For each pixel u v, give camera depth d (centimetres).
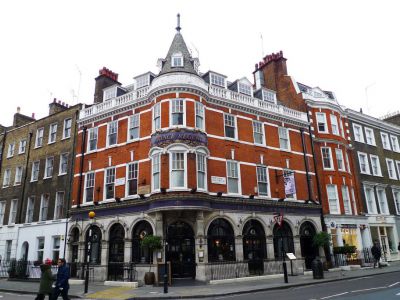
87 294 1539
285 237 2358
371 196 3095
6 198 2973
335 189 2759
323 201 2673
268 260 2184
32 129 3020
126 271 1988
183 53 2270
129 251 2038
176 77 2128
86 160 2473
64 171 2620
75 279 2103
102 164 2369
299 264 2317
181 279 1908
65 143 2672
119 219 2128
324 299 1125
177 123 2058
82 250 2256
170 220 1953
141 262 1998
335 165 2830
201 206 1923
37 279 2220
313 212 2561
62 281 1127
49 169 2744
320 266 1864
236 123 2378
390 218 3131
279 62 3212
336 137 2914
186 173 1958
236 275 2002
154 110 2156
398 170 3516
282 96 3097
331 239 2483
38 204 2691
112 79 2908
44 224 2548
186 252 1966
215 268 1938
